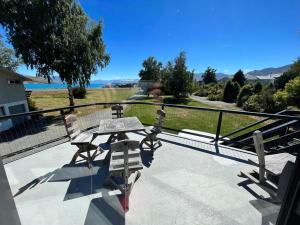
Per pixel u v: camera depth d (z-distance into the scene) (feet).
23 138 23.53
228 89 58.59
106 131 9.70
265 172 7.47
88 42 37.45
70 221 6.11
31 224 6.02
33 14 32.12
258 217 6.17
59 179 8.55
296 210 2.29
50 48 35.14
